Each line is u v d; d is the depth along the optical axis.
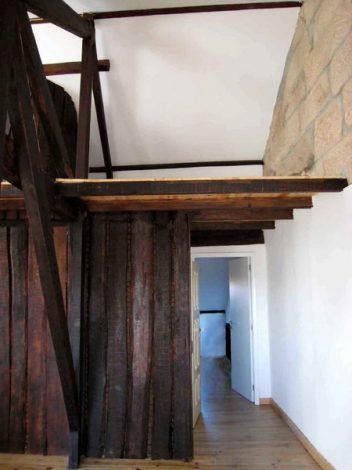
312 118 3.33
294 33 3.78
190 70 4.06
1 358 3.53
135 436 3.39
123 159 5.02
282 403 4.50
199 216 3.84
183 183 2.79
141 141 4.79
